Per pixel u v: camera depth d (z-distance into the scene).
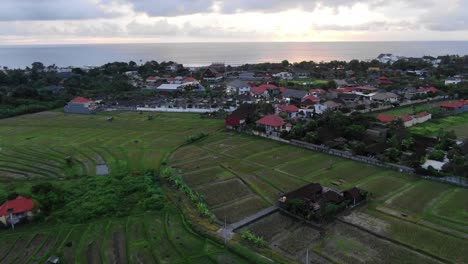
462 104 91.56
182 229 38.75
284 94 112.94
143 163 59.19
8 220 39.78
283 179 51.75
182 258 33.56
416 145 60.97
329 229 38.25
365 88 117.44
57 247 35.81
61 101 115.50
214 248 35.03
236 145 68.50
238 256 33.62
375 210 41.97
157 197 45.53
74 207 43.59
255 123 78.56
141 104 110.00
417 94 106.88
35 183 51.22
